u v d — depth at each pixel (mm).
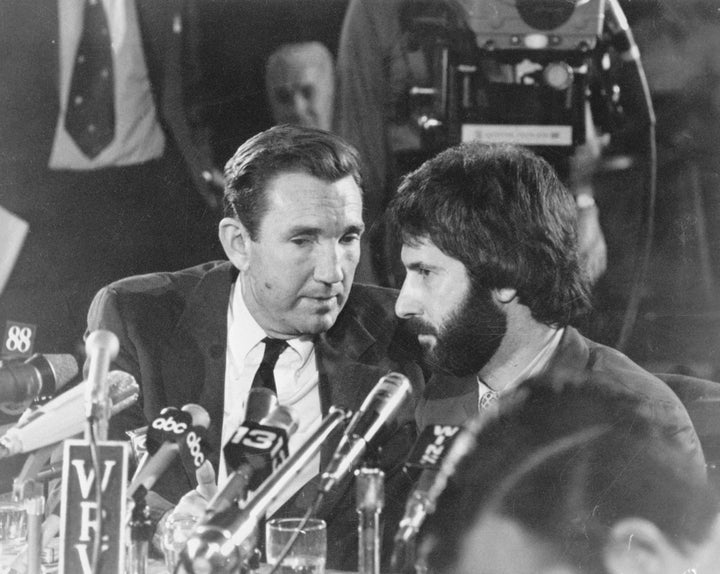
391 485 4441
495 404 4508
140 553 3271
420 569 3586
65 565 3016
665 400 4555
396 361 4594
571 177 5289
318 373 4574
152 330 4676
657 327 5461
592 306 5324
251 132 5777
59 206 5812
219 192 5820
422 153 5387
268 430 3016
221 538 2684
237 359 4598
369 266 5438
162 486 4332
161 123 5828
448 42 5277
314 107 5586
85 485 3031
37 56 5770
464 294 4336
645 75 5379
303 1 5586
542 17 5137
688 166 5430
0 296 5762
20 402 3727
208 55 5750
